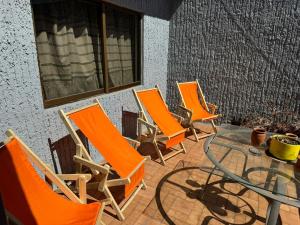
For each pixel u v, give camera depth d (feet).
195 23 14.92
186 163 10.37
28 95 6.85
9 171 4.59
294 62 13.12
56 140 8.05
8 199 4.32
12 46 6.21
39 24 7.47
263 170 6.37
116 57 11.61
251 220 7.03
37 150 7.41
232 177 5.89
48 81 8.07
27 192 4.81
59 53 8.34
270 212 5.89
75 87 9.30
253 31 13.62
